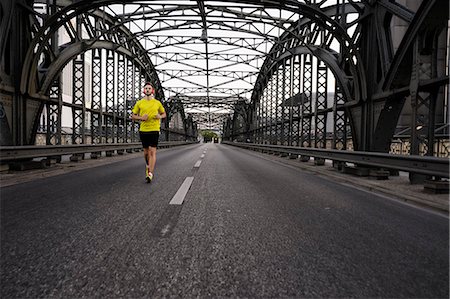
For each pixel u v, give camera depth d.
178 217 3.93
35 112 9.84
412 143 6.91
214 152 25.53
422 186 6.81
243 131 51.69
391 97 8.16
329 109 12.71
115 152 18.34
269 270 2.41
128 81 23.91
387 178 8.05
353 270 2.44
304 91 16.67
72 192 5.59
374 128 8.94
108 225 3.53
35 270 2.33
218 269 2.41
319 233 3.38
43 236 3.12
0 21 8.36
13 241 2.97
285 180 7.84
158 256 2.65
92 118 16.72
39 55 9.44
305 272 2.38
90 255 2.64
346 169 9.32
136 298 1.95
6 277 2.21
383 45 8.58
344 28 10.20
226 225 3.62
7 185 6.37
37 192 5.56
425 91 6.91
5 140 8.56
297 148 13.82
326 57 12.34
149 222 3.68
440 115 21.36
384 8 8.41
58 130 11.66
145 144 7.04
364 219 4.05
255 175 8.74
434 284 2.22
